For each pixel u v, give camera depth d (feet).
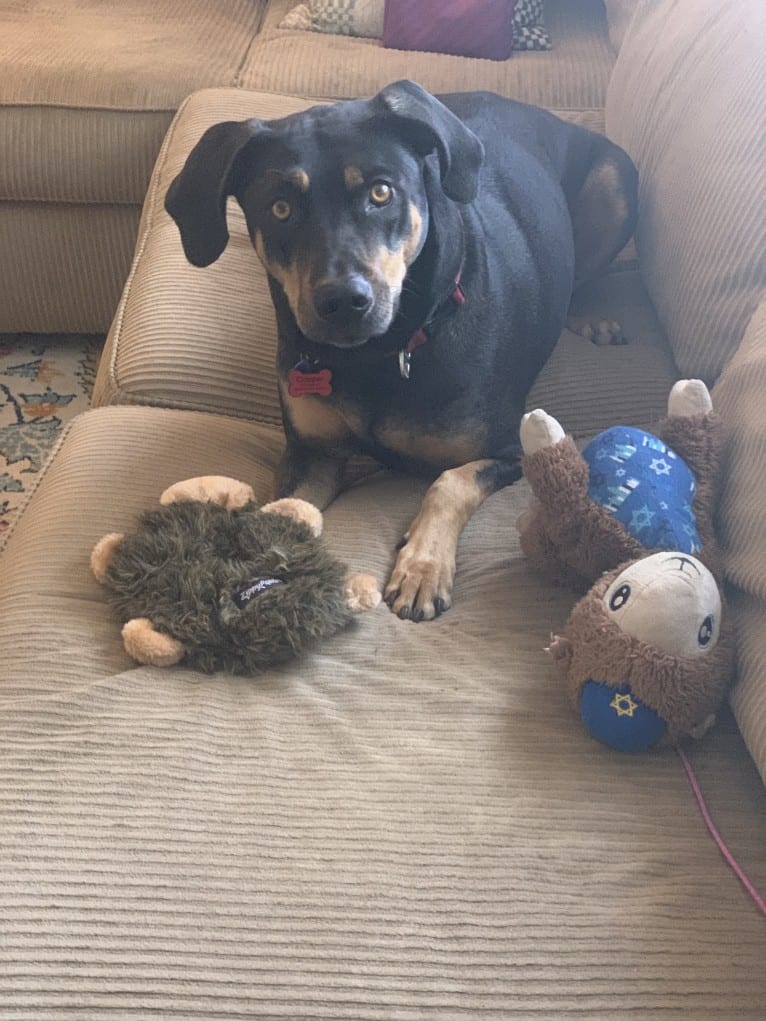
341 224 3.97
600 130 6.97
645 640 3.10
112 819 2.92
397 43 7.86
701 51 5.16
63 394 7.93
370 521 4.41
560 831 2.92
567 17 8.39
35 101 7.45
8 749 3.16
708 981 2.52
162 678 3.48
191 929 2.61
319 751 3.17
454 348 4.38
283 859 2.80
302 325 4.05
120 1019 2.43
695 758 3.21
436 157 4.40
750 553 3.42
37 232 7.92
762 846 2.93
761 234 4.30
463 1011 2.44
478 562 4.15
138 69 7.55
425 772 3.10
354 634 3.72
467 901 2.69
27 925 2.62
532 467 3.65
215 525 3.83
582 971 2.53
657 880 2.80
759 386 3.72
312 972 2.51
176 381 5.18
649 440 3.68
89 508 4.26
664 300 5.10
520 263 4.89
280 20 8.61
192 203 4.23
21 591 3.87
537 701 3.39
